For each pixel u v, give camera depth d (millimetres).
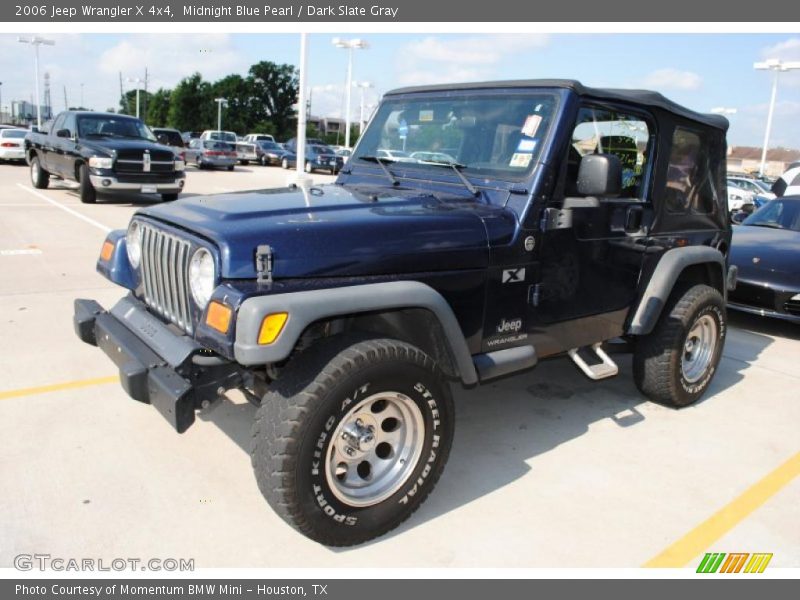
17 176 19922
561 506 3186
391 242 2844
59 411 3898
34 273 7227
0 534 2766
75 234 9664
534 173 3254
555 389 4727
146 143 13320
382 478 2838
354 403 2596
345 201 3145
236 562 2676
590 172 3027
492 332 3264
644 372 4312
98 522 2879
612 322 3914
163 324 3018
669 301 4293
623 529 3018
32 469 3260
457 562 2736
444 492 3277
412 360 2721
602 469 3568
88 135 13461
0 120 83875
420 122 3842
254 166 35438
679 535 2992
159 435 3662
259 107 75438
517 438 3910
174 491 3137
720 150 4535
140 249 3248
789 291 6180
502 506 3166
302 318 2439
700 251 4266
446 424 2914
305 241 2650
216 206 2949
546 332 3521
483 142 3520
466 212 3170
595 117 3469
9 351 4828
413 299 2729
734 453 3828
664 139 3953
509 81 3533
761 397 4773
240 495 3133
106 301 6250
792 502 3314
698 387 4453
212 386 2771
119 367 2881
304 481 2531
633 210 3811
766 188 24594
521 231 3236
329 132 82500
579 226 3504
